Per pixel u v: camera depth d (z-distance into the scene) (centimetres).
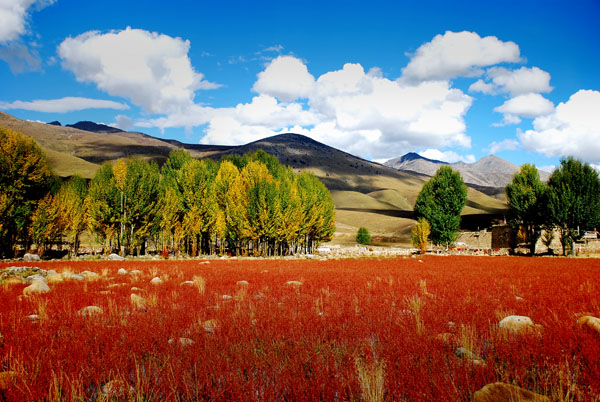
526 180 5047
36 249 3556
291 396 358
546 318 666
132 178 4006
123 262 2939
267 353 484
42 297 995
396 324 629
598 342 496
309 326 620
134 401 351
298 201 5078
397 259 3694
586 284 1262
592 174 4103
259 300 947
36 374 402
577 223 4128
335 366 416
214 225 4575
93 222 3812
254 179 4441
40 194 3603
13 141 3303
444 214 5616
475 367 419
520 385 385
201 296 1010
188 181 4541
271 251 5100
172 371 406
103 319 687
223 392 363
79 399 359
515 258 3750
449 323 659
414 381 373
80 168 17512
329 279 1533
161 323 648
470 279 1527
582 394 343
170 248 4519
